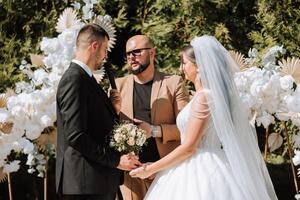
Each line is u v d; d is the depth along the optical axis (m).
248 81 4.61
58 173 3.96
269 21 6.09
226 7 6.28
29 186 7.24
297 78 4.71
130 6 6.37
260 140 6.93
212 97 3.85
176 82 4.55
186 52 4.04
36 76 4.75
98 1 6.01
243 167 3.87
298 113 4.68
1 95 4.79
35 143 4.96
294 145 4.94
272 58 4.86
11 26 6.20
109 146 3.97
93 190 3.87
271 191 4.19
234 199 3.84
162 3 6.13
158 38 6.11
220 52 3.93
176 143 4.50
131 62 4.51
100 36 3.94
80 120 3.73
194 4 6.13
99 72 4.89
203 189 3.84
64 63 4.68
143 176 4.03
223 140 3.85
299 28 6.07
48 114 4.64
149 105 4.51
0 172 4.87
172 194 3.92
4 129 4.61
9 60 6.03
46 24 6.09
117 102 4.30
